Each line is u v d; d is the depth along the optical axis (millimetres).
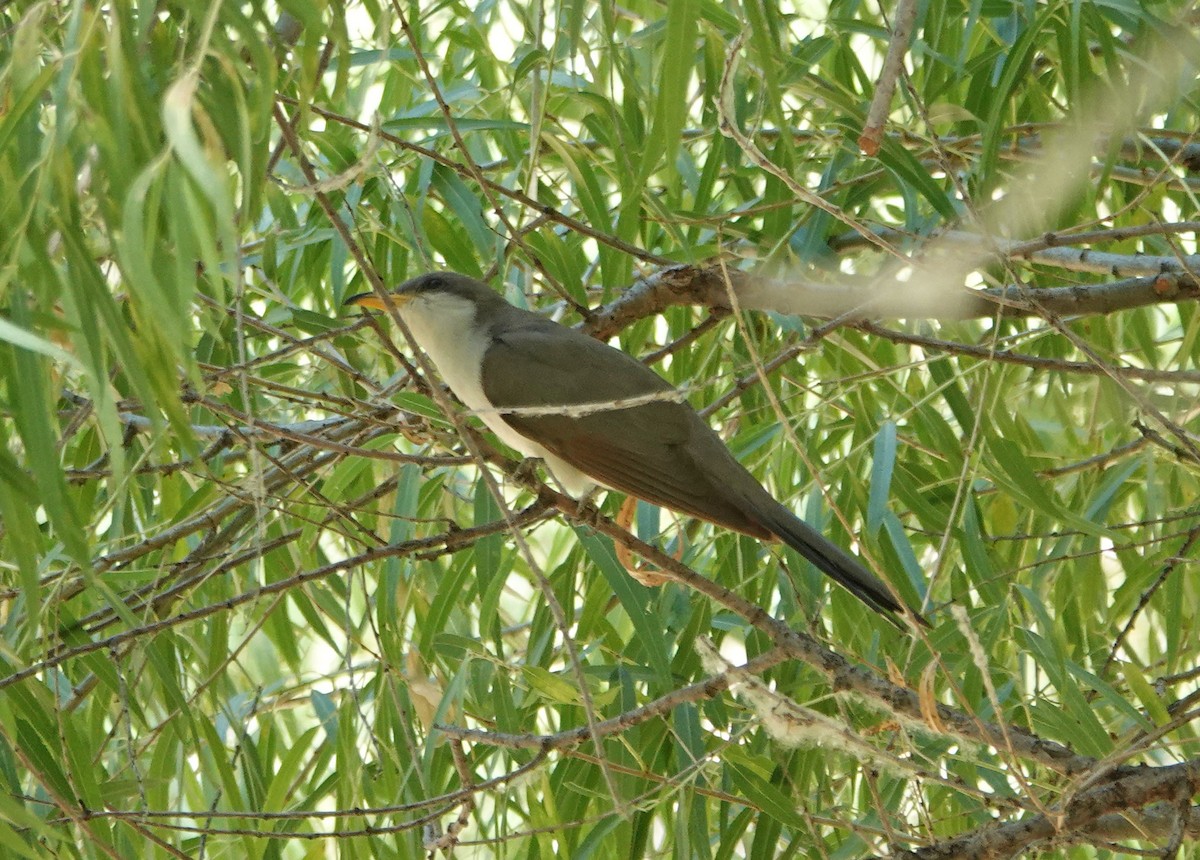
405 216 8023
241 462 9172
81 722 7715
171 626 6758
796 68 7688
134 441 8328
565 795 7531
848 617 8109
